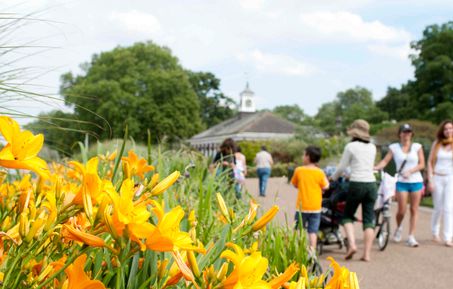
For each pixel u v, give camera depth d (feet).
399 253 22.41
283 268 7.55
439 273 18.79
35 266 3.80
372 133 183.32
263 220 4.75
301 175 19.16
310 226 18.90
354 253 21.13
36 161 3.45
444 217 24.29
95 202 3.40
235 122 199.21
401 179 23.89
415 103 151.12
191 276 3.32
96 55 168.04
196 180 14.98
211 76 242.37
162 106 143.84
